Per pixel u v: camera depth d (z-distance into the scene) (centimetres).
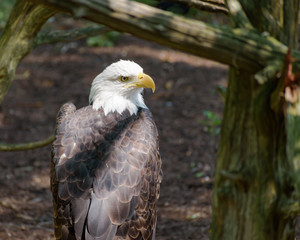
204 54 406
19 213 1188
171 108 1788
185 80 1997
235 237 480
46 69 2175
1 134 1648
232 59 407
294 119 415
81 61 2231
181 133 1614
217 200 492
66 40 864
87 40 2402
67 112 947
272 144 455
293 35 458
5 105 1872
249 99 452
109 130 823
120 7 388
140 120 881
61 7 384
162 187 1314
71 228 722
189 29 396
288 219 482
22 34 756
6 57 761
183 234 1076
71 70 2145
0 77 769
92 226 691
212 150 1497
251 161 462
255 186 464
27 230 1098
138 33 396
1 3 2614
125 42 2422
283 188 464
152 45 2370
